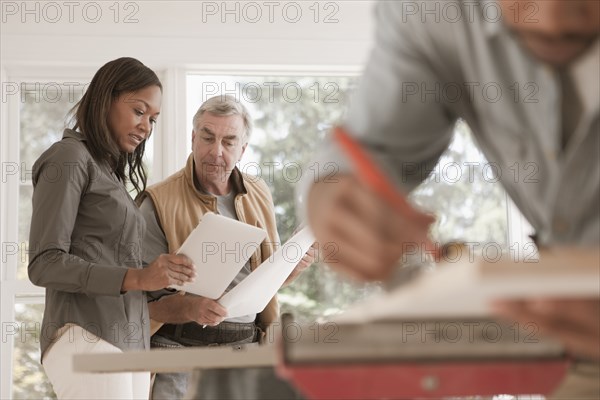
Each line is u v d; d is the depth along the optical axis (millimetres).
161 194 2857
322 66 3920
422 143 946
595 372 890
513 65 865
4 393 3549
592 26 807
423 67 916
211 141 2883
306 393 725
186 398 1329
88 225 2328
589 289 483
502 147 904
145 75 2479
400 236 763
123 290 2268
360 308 749
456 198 4023
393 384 729
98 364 1127
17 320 3615
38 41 3744
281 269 2545
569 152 835
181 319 2586
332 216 773
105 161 2422
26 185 3721
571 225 858
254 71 3941
